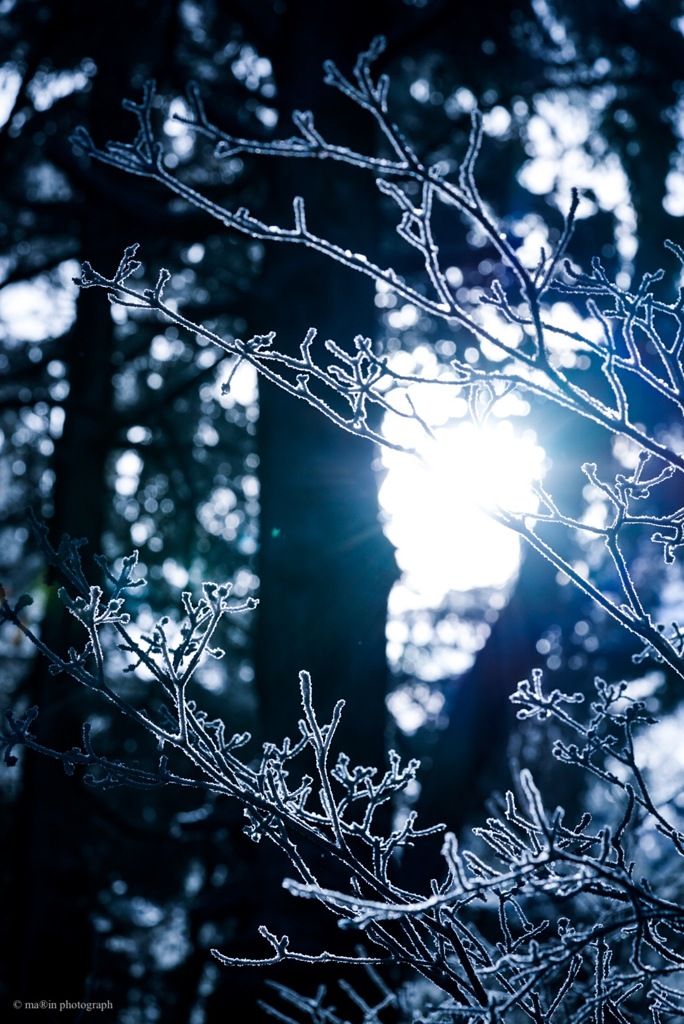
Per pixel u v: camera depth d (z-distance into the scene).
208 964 10.34
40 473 14.27
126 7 10.88
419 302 2.47
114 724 12.39
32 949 11.16
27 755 12.16
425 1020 2.39
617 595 10.38
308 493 7.95
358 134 8.52
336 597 7.81
